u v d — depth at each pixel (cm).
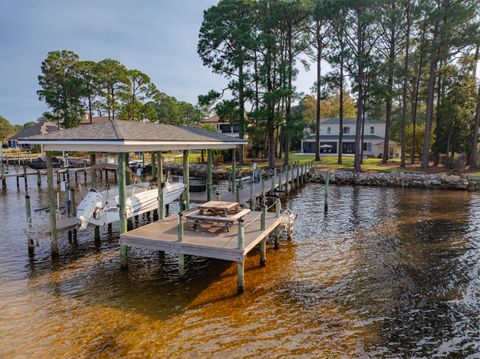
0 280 878
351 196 2152
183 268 882
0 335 636
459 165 2909
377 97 2767
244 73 2841
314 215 1616
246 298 787
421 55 3027
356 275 916
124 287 842
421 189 2447
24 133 6225
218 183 2747
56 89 4200
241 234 800
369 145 4616
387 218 1549
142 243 900
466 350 601
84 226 1073
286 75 2891
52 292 814
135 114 4031
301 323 683
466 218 1534
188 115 7275
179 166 3512
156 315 711
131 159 4294
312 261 1016
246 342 618
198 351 590
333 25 2959
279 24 3030
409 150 4016
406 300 780
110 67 3966
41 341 619
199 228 998
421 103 4659
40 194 2289
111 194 1248
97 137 895
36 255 1058
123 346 604
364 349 601
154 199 1367
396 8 2775
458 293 813
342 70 2830
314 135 4916
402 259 1033
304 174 2755
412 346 612
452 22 2511
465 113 2977
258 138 4109
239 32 2745
